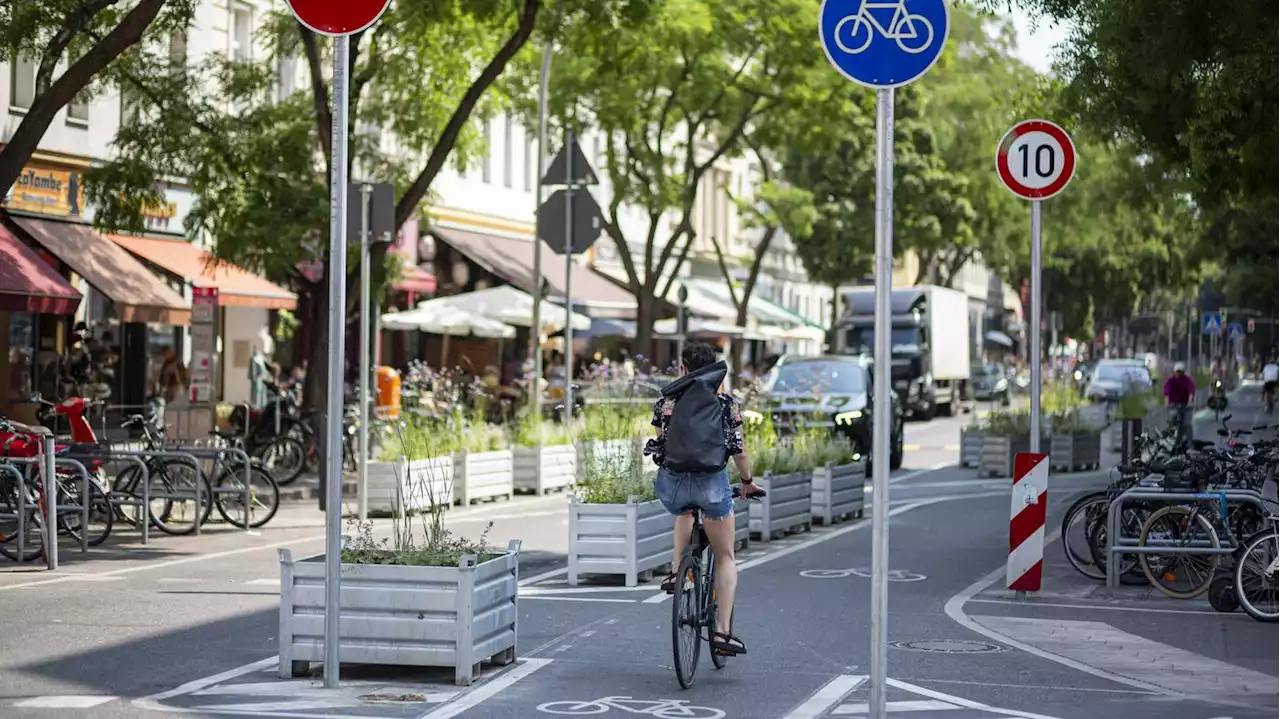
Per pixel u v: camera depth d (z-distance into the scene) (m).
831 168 87.75
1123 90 26.94
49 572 21.80
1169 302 137.38
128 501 25.61
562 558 24.25
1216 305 103.62
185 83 38.12
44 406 34.41
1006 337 162.75
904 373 77.69
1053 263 112.25
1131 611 19.38
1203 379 98.50
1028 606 19.72
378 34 39.91
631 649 16.08
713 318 81.81
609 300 68.62
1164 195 53.75
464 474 33.28
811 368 46.53
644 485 21.66
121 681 13.86
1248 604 18.62
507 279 64.19
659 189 57.56
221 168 38.03
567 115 55.72
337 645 13.67
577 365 64.31
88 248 41.66
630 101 54.53
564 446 37.28
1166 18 24.72
